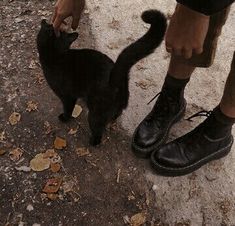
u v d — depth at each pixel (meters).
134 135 1.92
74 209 1.75
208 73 2.25
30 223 1.71
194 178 1.85
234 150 1.95
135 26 2.47
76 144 1.95
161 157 1.82
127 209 1.75
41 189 1.80
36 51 2.31
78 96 1.84
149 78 2.21
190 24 1.21
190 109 2.10
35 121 2.02
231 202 1.78
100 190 1.81
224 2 1.09
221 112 1.68
